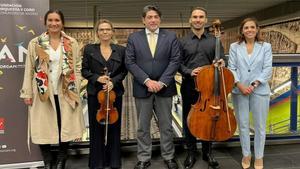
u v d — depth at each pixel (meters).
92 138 2.95
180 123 3.40
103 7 7.85
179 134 3.50
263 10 8.81
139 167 3.03
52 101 2.75
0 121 2.90
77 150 3.47
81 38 7.70
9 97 2.90
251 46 2.94
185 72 2.92
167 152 3.09
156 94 2.92
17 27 2.86
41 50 2.70
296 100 3.78
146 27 2.92
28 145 2.99
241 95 2.95
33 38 2.87
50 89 2.73
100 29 2.82
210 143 3.13
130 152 3.54
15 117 2.94
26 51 2.89
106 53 2.86
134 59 2.88
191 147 3.14
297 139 3.85
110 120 2.80
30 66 2.75
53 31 2.74
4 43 2.84
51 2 7.20
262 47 2.91
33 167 3.01
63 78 2.76
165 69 2.88
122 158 3.38
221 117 2.79
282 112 3.76
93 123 2.91
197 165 3.18
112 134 2.97
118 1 7.54
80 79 2.87
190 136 3.12
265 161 3.31
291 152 3.57
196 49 2.94
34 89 2.76
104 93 2.76
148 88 2.84
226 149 3.64
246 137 3.03
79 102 2.88
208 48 2.94
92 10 7.77
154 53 2.87
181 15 8.41
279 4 8.65
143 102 2.93
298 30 8.38
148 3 7.83
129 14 8.29
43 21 2.90
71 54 2.79
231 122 2.82
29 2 2.87
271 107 3.70
